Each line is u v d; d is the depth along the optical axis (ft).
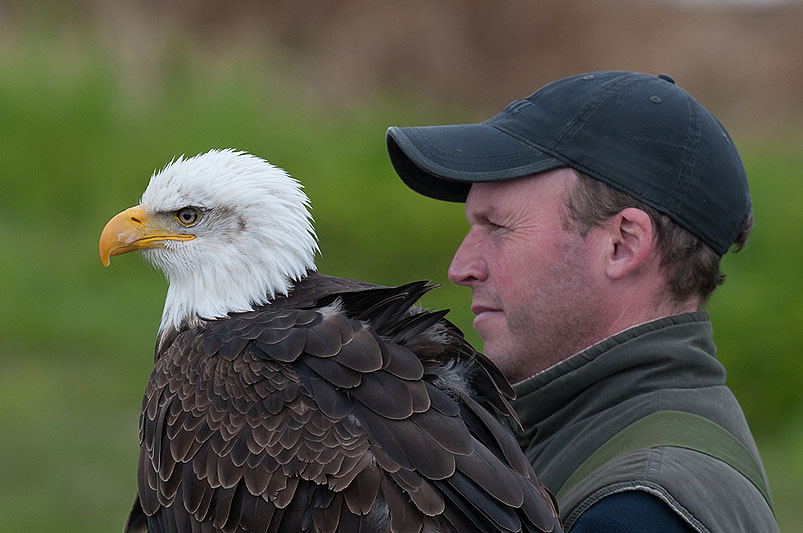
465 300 70.03
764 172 90.94
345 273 74.79
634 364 18.94
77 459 48.32
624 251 19.49
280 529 17.79
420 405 18.13
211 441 18.79
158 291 67.36
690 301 19.92
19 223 73.87
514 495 17.49
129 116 83.35
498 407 19.77
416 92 122.72
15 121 78.13
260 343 19.31
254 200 22.74
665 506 16.51
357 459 17.54
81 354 59.47
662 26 141.59
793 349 62.90
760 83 135.74
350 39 119.96
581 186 19.51
